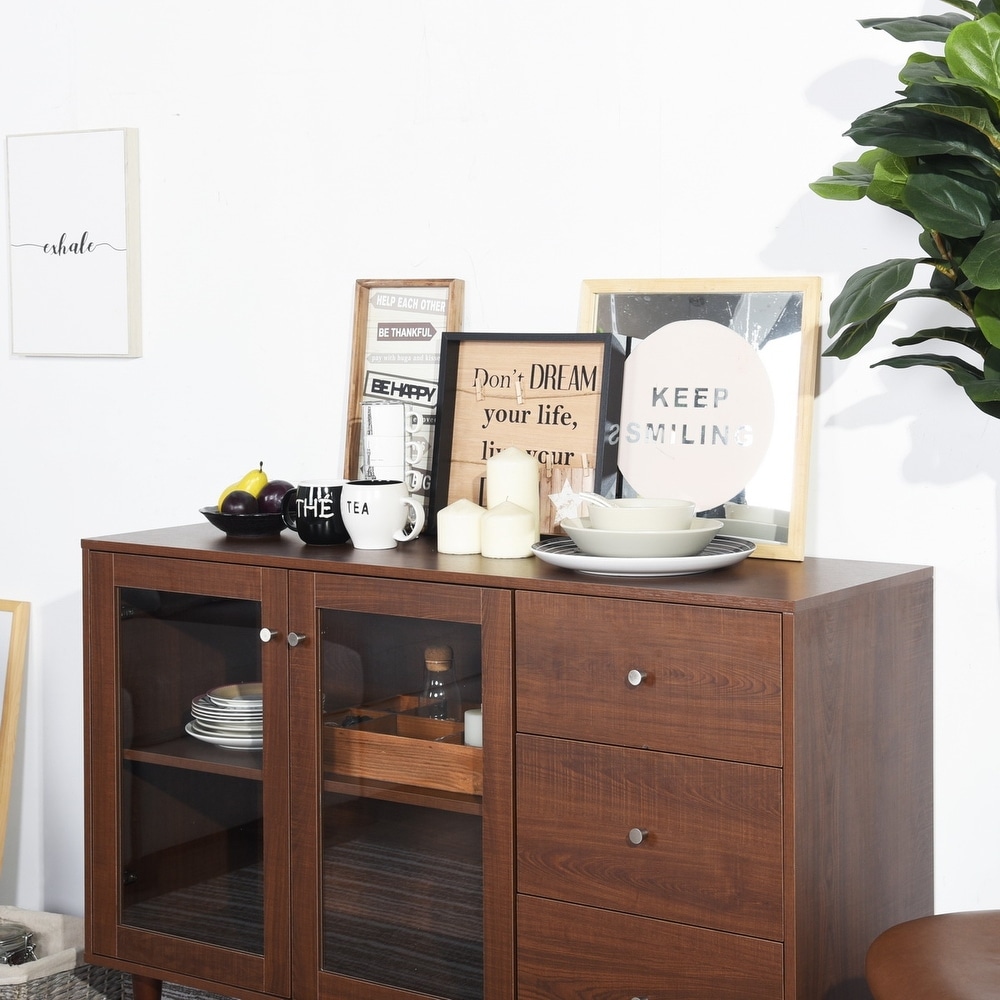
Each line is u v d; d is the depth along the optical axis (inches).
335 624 72.7
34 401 105.3
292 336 93.0
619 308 78.5
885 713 66.7
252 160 93.9
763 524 73.1
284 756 75.1
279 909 75.9
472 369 82.4
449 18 85.7
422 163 87.2
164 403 99.1
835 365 73.7
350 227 90.3
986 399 57.4
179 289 97.7
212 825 78.5
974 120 56.4
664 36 78.2
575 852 65.2
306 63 91.4
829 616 61.2
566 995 65.9
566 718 65.1
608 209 80.6
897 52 71.2
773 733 58.9
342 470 91.4
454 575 68.3
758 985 59.9
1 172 104.9
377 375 87.3
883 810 66.8
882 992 53.6
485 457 81.2
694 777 61.4
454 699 68.9
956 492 70.7
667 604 61.7
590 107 81.0
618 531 65.8
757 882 59.7
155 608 79.9
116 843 82.5
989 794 70.6
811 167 74.1
